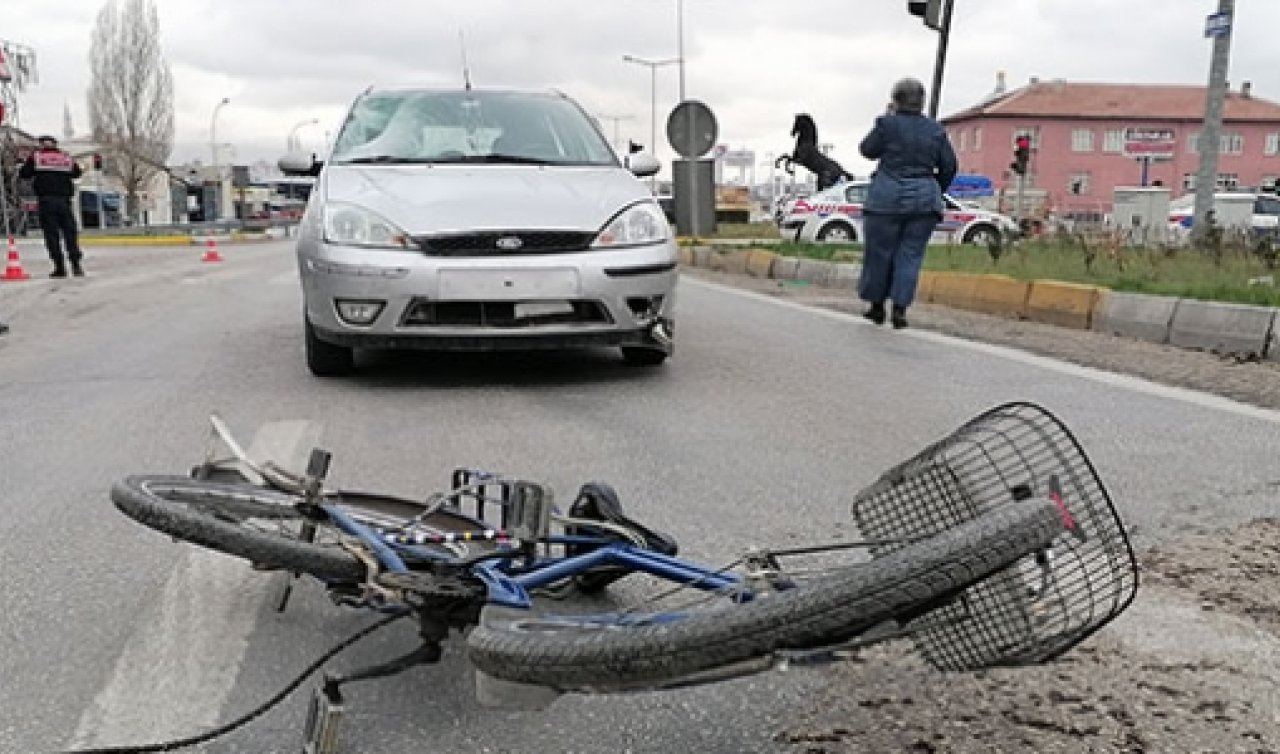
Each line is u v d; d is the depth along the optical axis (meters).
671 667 1.81
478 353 7.80
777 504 4.29
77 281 15.05
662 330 6.53
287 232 57.19
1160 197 20.22
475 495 3.20
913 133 9.09
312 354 6.78
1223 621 3.15
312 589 3.40
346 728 2.59
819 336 8.84
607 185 6.81
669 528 4.00
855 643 1.88
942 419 5.75
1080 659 2.91
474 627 2.38
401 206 6.32
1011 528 1.82
